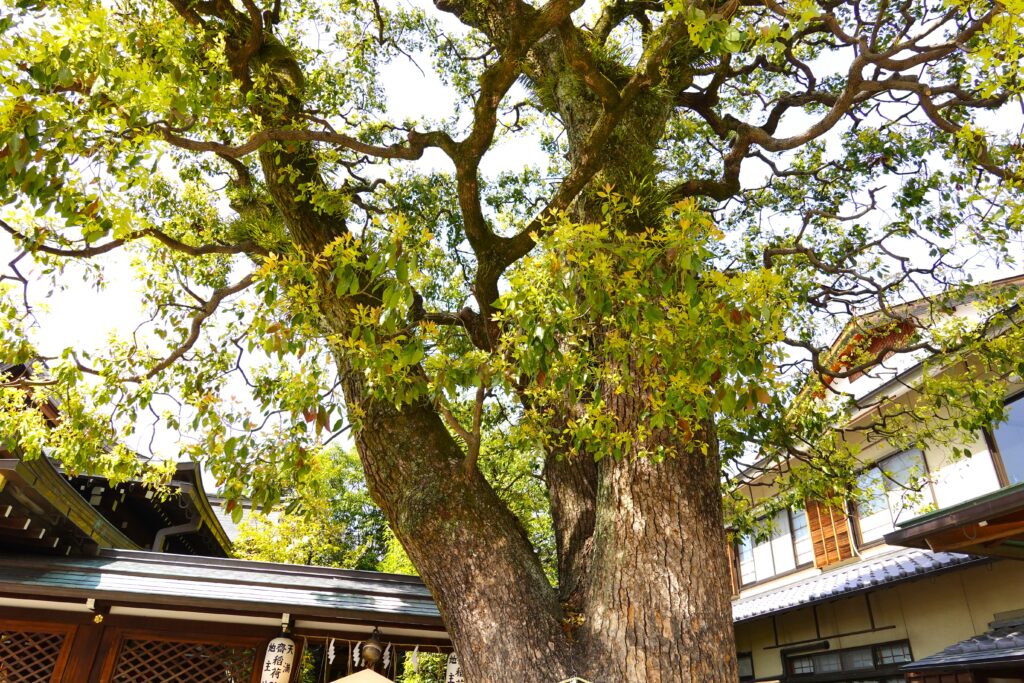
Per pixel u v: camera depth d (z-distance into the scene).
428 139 4.71
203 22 5.19
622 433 3.71
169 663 6.46
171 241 4.87
